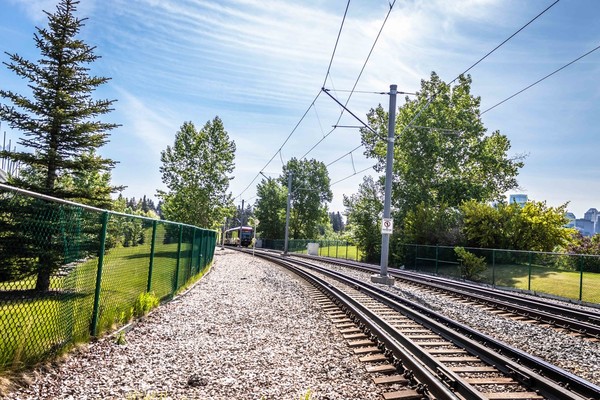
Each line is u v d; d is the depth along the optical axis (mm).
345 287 17578
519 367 6082
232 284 16328
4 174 19922
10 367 5020
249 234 72625
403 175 42531
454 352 7312
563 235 27859
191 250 16375
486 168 42781
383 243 20109
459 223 32281
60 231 6180
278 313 10648
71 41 14406
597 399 5305
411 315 10766
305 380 5684
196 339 7656
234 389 5262
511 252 23547
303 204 88812
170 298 11953
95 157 15406
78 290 6746
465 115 41656
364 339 8188
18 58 13742
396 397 5117
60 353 5949
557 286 20141
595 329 10133
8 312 5582
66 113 14172
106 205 16172
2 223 5570
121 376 5473
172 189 44031
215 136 43906
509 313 12906
